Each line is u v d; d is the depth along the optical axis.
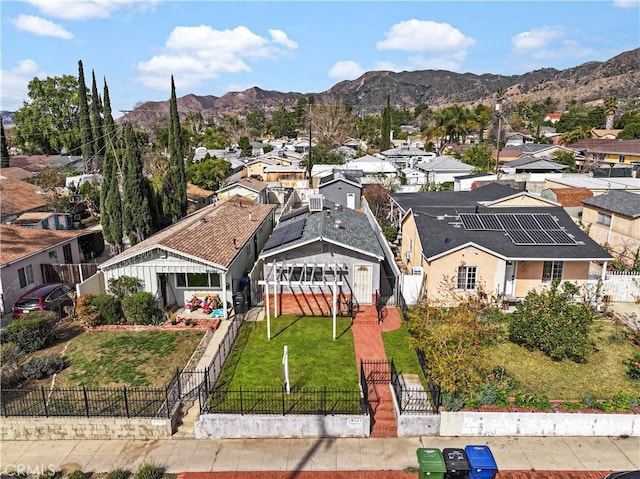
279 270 24.39
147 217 33.75
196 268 23.53
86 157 69.06
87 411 15.52
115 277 24.09
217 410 15.85
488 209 29.94
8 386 17.62
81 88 67.94
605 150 73.88
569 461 14.02
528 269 25.59
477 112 128.38
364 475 13.60
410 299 26.25
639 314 24.67
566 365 19.34
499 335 22.00
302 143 111.19
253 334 22.42
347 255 24.50
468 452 13.41
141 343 21.34
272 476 13.59
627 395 16.39
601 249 25.16
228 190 52.50
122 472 13.70
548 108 171.00
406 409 15.84
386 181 59.94
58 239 30.03
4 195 41.59
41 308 23.80
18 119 84.81
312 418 15.24
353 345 21.14
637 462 13.97
